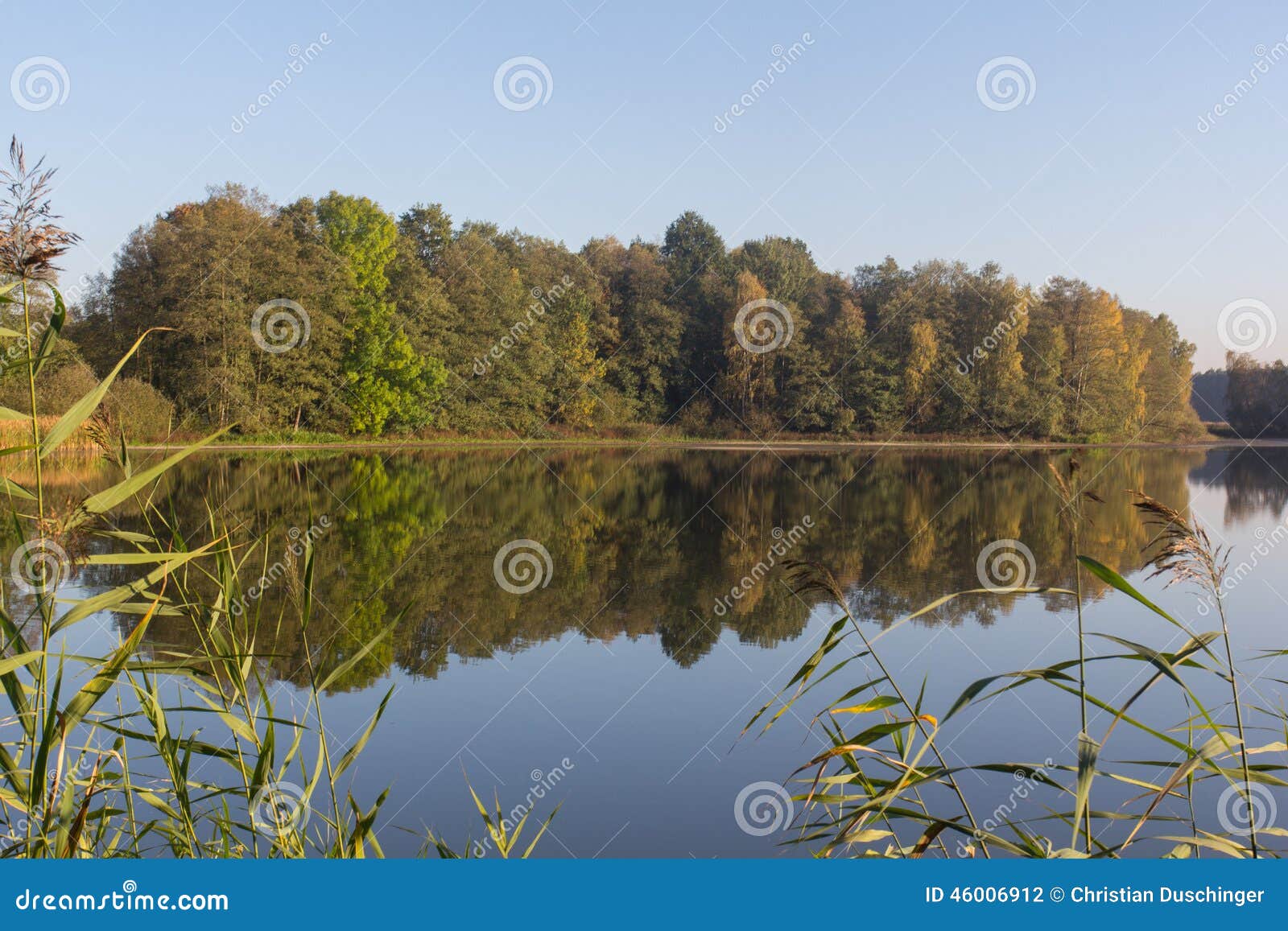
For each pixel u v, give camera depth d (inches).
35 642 145.0
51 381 838.5
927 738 92.8
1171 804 171.2
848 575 445.1
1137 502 84.6
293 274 1371.8
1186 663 83.4
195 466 1061.1
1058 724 216.8
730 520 678.5
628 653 297.4
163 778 124.5
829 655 290.8
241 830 142.8
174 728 197.2
